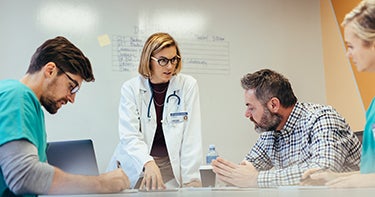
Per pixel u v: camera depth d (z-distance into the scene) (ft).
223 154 10.25
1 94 3.53
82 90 9.57
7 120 3.36
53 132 9.22
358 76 9.82
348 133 5.30
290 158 5.68
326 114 5.37
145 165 5.98
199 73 10.44
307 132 5.46
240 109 10.60
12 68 9.23
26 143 3.35
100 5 10.05
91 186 3.23
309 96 11.16
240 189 3.03
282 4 11.40
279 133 5.85
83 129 9.45
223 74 10.62
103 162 9.43
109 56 9.89
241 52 10.87
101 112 9.63
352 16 3.31
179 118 6.71
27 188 3.23
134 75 9.98
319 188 2.88
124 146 6.52
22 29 9.45
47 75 3.96
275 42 11.17
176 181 6.38
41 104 4.06
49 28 9.63
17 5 9.51
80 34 9.80
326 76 11.23
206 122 10.27
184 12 10.62
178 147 6.58
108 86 9.76
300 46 11.34
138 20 10.23
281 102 5.58
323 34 11.40
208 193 2.88
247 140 10.52
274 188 3.01
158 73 6.67
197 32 10.62
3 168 3.29
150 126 6.73
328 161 4.78
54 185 3.23
